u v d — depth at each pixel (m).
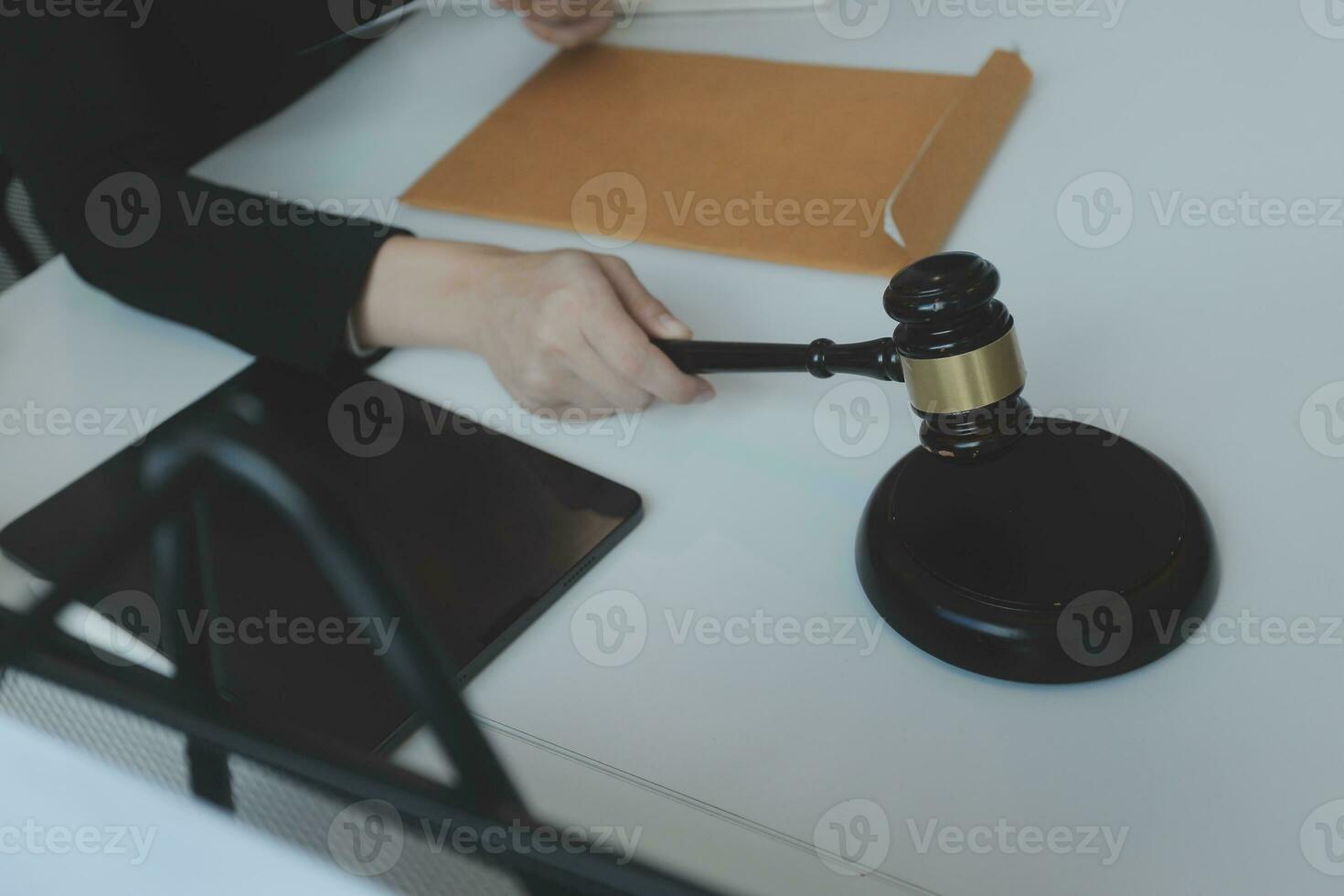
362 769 0.35
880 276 0.76
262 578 0.54
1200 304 0.69
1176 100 0.87
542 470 0.66
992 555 0.52
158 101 1.03
